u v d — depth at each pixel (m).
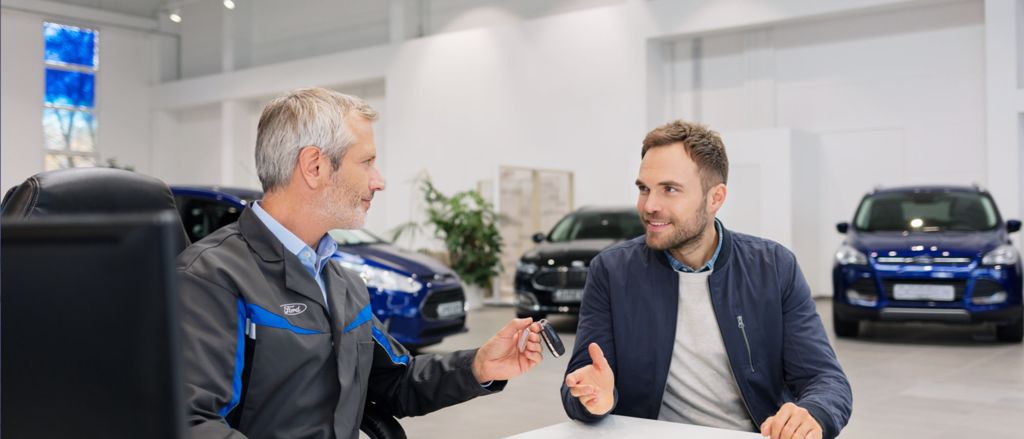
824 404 1.59
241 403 1.39
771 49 10.54
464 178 12.63
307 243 1.50
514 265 10.56
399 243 13.30
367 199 1.52
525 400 4.66
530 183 10.68
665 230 1.72
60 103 16.39
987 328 7.46
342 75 14.24
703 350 1.81
